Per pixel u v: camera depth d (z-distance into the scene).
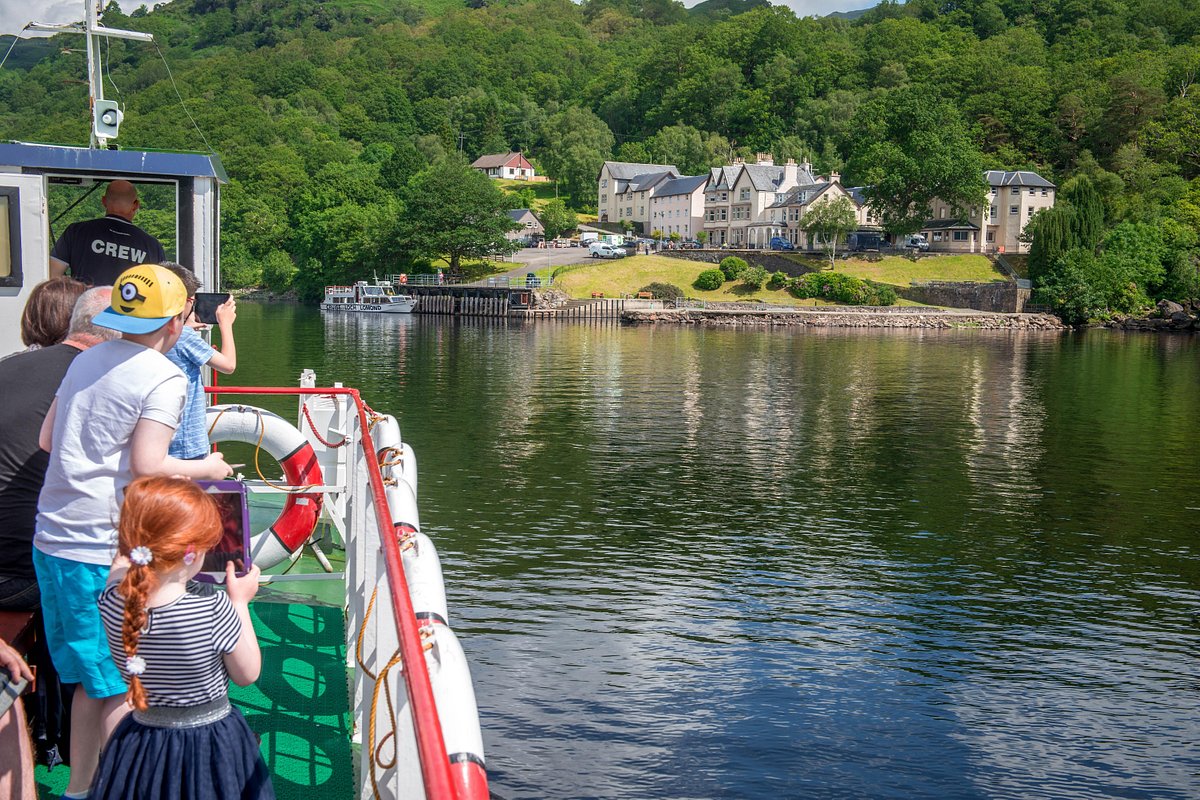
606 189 164.75
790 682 13.12
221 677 3.43
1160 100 136.25
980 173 116.06
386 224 125.38
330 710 6.23
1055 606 16.38
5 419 4.30
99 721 4.10
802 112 187.88
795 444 30.52
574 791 10.41
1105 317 102.00
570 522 20.50
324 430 9.95
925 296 107.88
